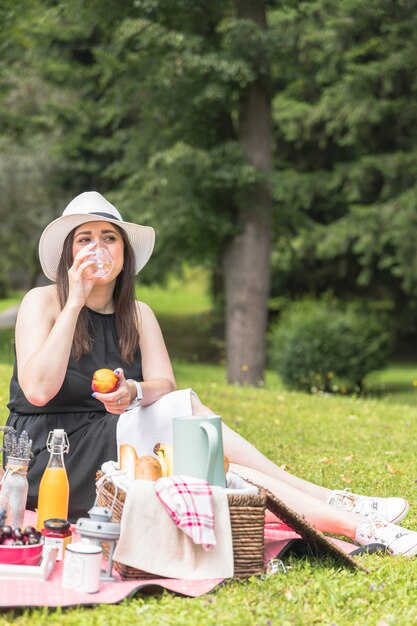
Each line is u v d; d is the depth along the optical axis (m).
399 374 21.95
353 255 23.61
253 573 3.25
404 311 24.36
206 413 3.74
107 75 15.78
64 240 3.98
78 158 22.23
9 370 9.52
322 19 15.05
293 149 21.34
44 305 3.91
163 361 4.17
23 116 21.02
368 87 17.06
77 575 2.95
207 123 15.95
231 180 15.13
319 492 3.90
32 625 2.69
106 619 2.76
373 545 3.71
